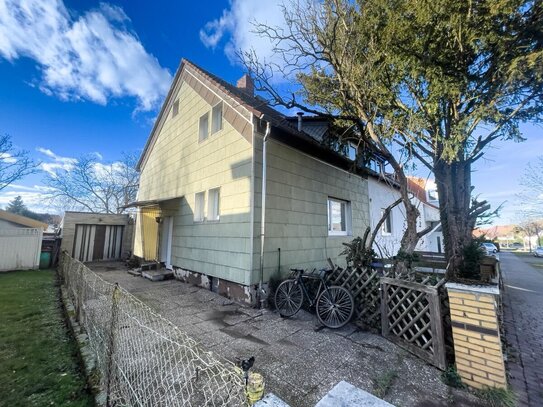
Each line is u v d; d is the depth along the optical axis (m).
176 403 2.02
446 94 3.94
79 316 4.07
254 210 5.36
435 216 15.90
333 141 7.24
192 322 4.24
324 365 2.91
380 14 4.20
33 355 3.30
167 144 9.68
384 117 4.91
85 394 2.50
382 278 3.79
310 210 6.89
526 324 4.88
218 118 7.03
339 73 4.75
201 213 7.37
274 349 3.30
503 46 3.37
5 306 5.41
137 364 2.18
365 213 9.42
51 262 11.84
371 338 3.68
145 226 10.30
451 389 2.57
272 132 5.82
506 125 4.17
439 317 2.97
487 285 2.87
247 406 1.17
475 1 3.21
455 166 4.54
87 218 13.23
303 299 4.69
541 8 3.02
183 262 7.62
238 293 5.44
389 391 2.49
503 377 2.47
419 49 3.88
